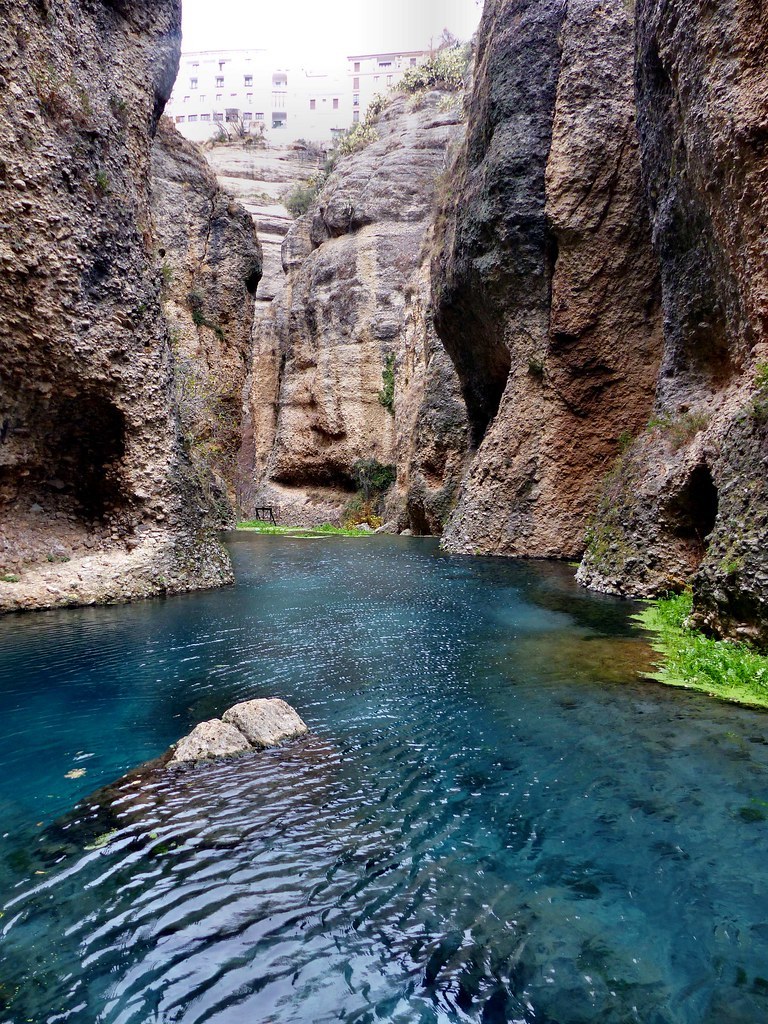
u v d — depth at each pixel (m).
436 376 23.14
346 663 6.36
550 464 14.83
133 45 12.12
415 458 24.11
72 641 7.36
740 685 5.30
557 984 2.25
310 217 39.94
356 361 33.59
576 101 13.95
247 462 40.25
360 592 10.55
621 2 13.88
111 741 4.50
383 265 33.75
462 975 2.30
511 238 15.05
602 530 10.71
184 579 10.76
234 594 10.51
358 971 2.33
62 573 9.77
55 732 4.67
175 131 25.94
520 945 2.44
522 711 4.90
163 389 11.20
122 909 2.67
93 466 10.69
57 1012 2.14
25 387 9.50
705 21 7.37
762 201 6.57
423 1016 2.13
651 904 2.66
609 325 14.01
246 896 2.75
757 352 6.96
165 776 3.90
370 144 38.28
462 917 2.60
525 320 15.27
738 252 7.11
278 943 2.47
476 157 17.11
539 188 14.81
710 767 3.87
